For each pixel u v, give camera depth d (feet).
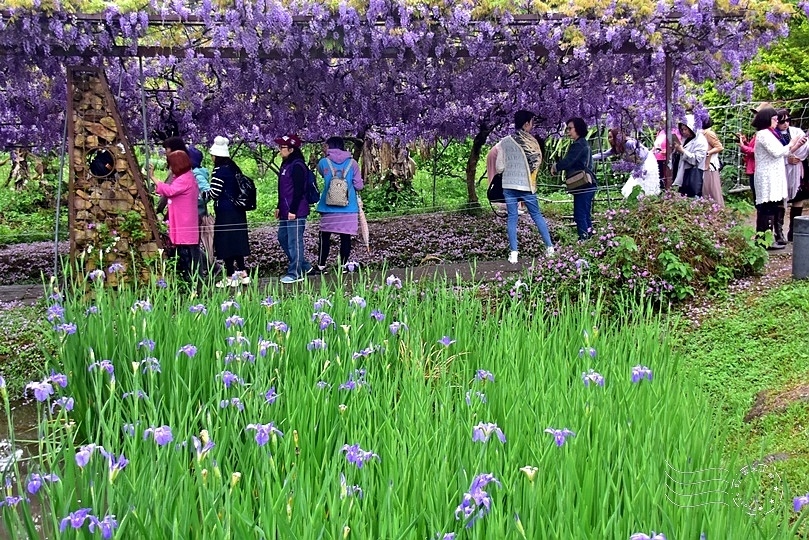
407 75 35.27
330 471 10.09
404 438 11.07
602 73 34.19
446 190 52.95
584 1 27.63
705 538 9.03
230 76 34.65
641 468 9.97
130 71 34.09
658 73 33.50
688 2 28.02
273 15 25.75
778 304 21.25
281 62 32.04
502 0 26.94
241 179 28.81
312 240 38.99
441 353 15.99
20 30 24.61
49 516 9.93
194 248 27.37
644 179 34.17
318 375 14.53
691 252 23.98
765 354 18.34
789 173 30.40
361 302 16.75
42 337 21.21
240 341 14.19
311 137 39.06
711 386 17.10
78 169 26.53
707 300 23.17
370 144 46.91
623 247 23.80
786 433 13.92
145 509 9.34
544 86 36.55
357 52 26.96
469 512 8.88
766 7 28.43
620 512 9.63
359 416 12.34
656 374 14.11
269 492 9.36
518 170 29.09
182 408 13.75
